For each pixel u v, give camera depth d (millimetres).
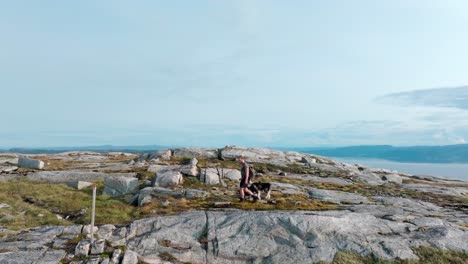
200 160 47719
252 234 17375
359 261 15492
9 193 26734
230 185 32188
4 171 39500
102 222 20844
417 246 16469
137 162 47938
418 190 38406
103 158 60875
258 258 16000
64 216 22719
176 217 19203
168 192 27344
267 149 56812
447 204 29781
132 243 16500
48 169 42750
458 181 51562
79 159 57562
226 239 17078
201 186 30953
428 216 22922
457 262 15328
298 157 54875
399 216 20953
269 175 41344
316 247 16438
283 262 15594
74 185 31391
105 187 29391
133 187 29766
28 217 21219
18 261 14023
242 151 52281
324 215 19062
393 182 45188
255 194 25531
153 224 18328
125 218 21766
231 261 15828
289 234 17344
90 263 14242
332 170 49062
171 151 51969
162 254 15758
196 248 16469
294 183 36375
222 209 22766
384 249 16172
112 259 14641
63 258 14625
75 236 16984
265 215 18797
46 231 17609
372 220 19188
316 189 32188
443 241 16859
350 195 30844
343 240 16922
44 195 26734
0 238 16672
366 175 47000
